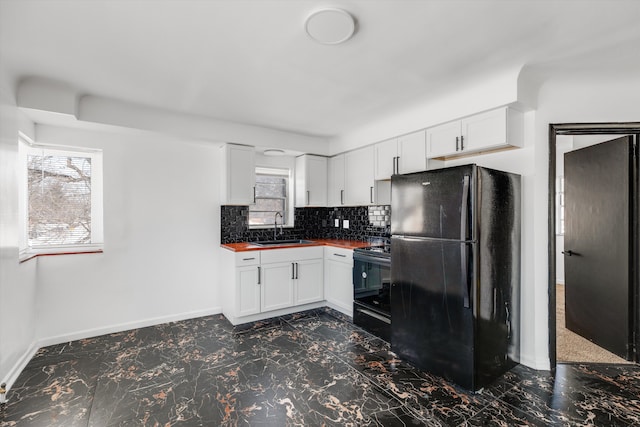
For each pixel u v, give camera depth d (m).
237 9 1.50
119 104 2.79
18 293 2.34
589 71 2.21
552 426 1.76
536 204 2.44
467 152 2.66
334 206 4.26
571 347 2.80
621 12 1.54
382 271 2.94
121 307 3.18
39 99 2.37
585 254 2.98
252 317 3.46
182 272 3.51
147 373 2.33
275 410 1.91
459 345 2.11
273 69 2.15
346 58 2.01
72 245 3.04
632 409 1.92
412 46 1.86
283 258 3.59
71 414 1.86
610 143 2.71
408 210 2.46
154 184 3.34
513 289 2.41
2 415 1.85
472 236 2.04
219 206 3.75
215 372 2.35
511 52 1.94
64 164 3.01
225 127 3.36
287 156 4.30
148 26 1.65
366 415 1.86
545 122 2.42
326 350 2.72
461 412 1.88
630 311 2.54
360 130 3.65
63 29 1.67
